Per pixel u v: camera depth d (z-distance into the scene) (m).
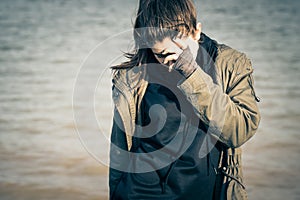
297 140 8.25
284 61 15.85
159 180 2.41
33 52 18.11
